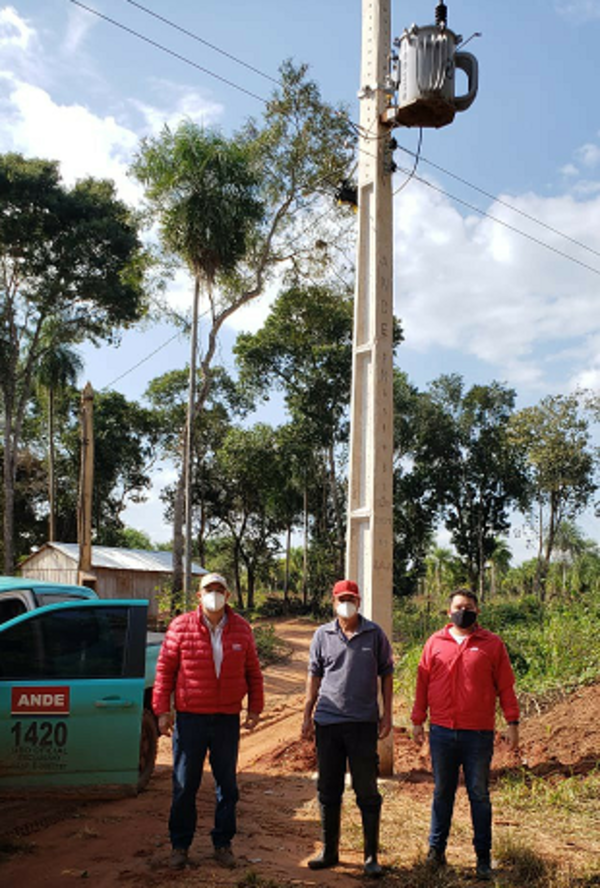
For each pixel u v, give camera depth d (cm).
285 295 3828
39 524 5003
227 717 553
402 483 5000
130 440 5059
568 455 4238
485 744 545
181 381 5044
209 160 2312
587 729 896
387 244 912
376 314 895
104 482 5016
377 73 926
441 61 852
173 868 522
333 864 548
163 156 2347
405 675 1345
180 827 536
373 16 936
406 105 865
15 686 607
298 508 4931
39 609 638
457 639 561
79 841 585
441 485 5016
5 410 3900
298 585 5981
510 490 5081
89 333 4003
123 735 622
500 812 688
